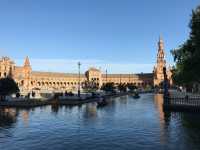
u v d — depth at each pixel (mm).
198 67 49281
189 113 52562
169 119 44125
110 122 41406
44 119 44719
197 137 29625
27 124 39344
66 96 89625
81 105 73688
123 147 25578
